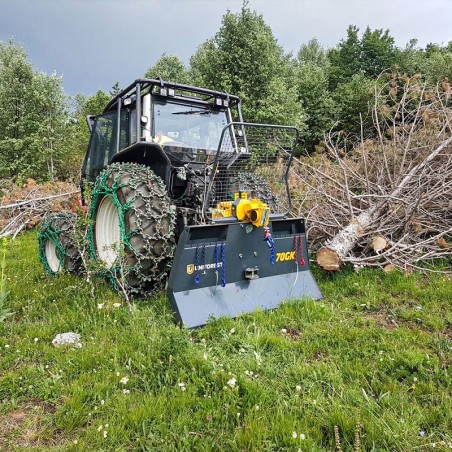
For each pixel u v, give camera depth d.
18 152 20.62
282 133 3.98
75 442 1.89
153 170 4.18
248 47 17.97
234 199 3.90
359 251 5.16
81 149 22.81
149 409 2.08
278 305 3.56
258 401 2.16
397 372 2.49
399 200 4.80
